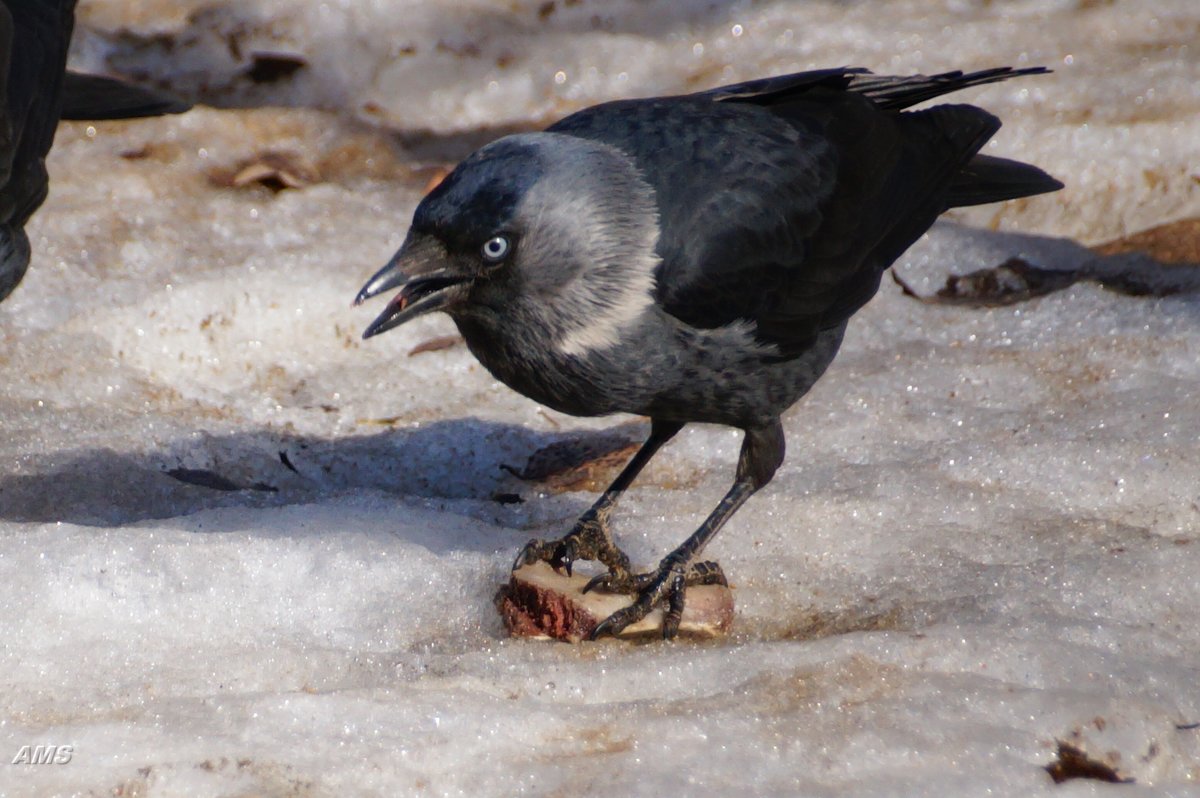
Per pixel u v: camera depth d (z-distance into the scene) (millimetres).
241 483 10414
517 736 6859
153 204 14195
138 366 11844
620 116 8789
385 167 15688
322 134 16062
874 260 9508
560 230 7895
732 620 8414
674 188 8398
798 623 8398
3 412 10742
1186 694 7406
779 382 8891
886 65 17125
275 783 6422
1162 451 10039
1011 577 8578
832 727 6895
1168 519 9508
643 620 8297
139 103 12586
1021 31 17766
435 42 17562
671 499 10023
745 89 9539
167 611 8148
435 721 6902
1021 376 11555
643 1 18391
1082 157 14594
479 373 12148
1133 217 14141
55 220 13562
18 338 11828
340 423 11305
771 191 8711
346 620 8273
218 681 7492
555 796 6371
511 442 11078
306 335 12406
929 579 8703
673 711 7051
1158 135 14656
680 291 8250
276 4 17641
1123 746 6910
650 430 11297
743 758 6660
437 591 8531
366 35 17453
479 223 7766
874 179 9469
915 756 6703
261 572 8445
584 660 7805
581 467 10703
